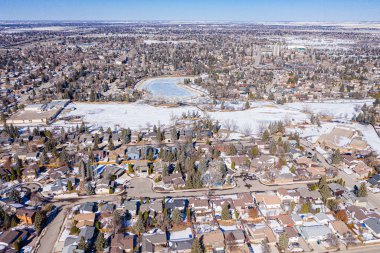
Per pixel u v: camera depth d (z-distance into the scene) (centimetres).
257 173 12462
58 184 11144
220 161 12638
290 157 13638
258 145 14550
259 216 9712
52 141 14300
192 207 10125
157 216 9531
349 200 10412
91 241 8488
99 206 10138
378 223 9100
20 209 9550
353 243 8462
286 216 9469
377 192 11162
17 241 8312
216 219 9588
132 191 11150
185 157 12962
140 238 8650
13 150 14200
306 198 10519
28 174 11894
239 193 11038
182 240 8494
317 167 12569
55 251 8238
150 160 13262
